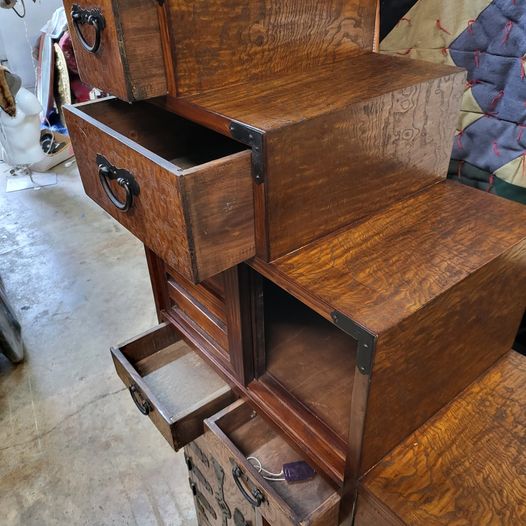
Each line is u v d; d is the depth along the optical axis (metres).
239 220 0.62
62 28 3.30
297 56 0.75
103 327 1.97
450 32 0.92
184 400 0.99
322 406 0.79
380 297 0.58
